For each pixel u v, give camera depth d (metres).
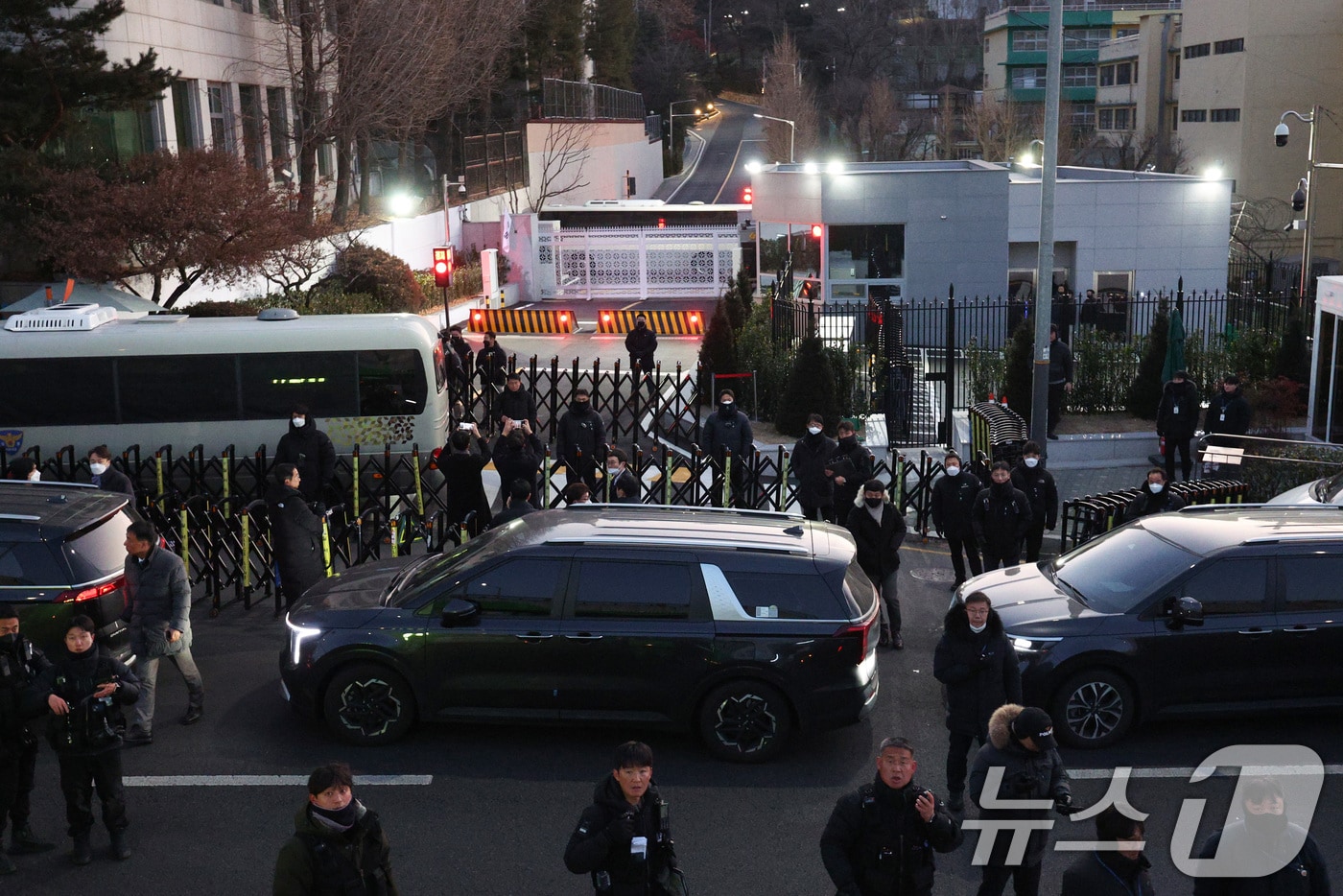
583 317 47.94
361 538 17.66
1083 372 26.72
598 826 7.02
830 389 25.38
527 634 11.30
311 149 44.22
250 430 20.92
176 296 30.09
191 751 11.50
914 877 7.15
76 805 9.39
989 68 136.38
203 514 16.48
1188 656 11.53
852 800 7.23
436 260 38.84
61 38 28.27
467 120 70.19
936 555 18.48
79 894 9.11
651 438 26.27
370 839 6.89
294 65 46.22
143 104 29.92
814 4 170.50
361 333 20.94
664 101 145.50
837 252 40.19
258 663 13.83
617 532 11.84
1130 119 109.94
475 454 17.27
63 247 27.23
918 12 172.50
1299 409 25.12
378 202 54.75
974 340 28.75
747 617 11.27
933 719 12.46
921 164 46.94
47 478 19.42
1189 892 9.12
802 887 9.20
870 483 14.04
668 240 53.78
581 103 80.50
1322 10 79.38
